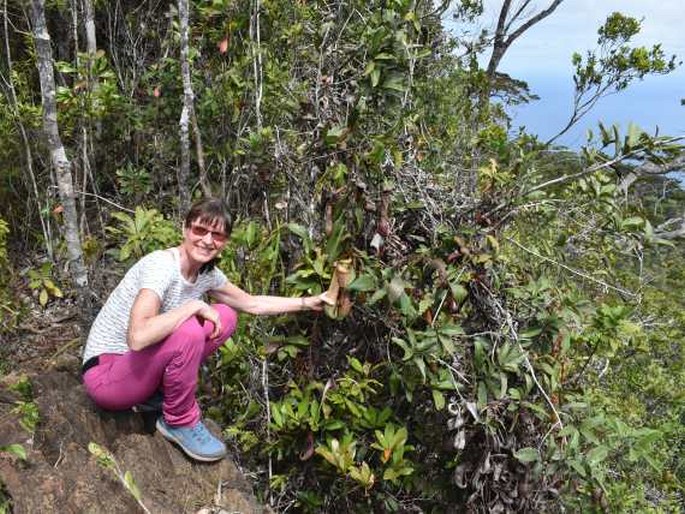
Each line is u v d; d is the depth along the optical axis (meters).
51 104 3.38
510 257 3.62
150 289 2.67
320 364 3.43
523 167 3.48
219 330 2.79
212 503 2.86
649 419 5.35
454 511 3.43
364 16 4.12
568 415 3.28
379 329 3.35
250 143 3.88
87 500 2.52
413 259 3.20
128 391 2.83
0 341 4.26
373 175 3.26
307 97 3.78
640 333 4.17
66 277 4.73
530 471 3.25
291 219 3.71
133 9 5.75
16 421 2.79
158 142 5.05
